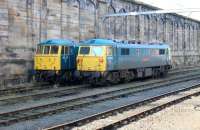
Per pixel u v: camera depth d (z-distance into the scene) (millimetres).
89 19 38438
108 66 30047
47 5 32750
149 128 14383
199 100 22062
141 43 35719
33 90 26547
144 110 17516
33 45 31344
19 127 14828
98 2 39844
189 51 67000
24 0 30469
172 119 16203
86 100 22156
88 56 30125
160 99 22500
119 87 29016
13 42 29422
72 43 31406
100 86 29922
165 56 40250
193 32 69062
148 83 32125
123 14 39250
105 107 19781
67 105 20047
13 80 29281
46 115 17312
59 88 27797
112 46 30516
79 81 32344
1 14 28359
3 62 28422
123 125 14875
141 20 49312
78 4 36719
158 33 54312
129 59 32969
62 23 34656
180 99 21656
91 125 14859
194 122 15562
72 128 14312
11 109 18906
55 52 29688
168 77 39938
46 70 29828
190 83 33688
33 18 31344
